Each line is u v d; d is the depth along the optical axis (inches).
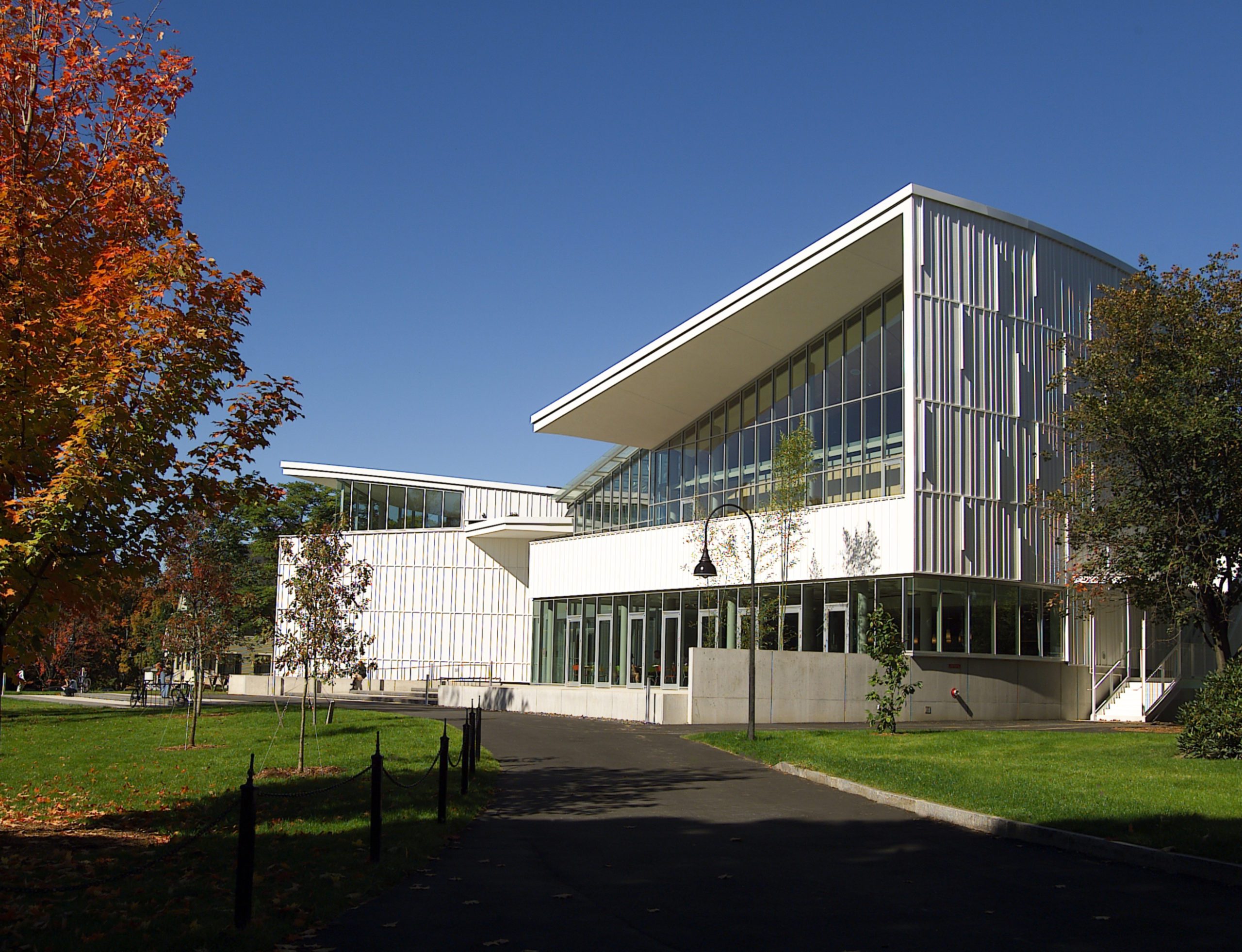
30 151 405.1
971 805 523.2
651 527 1589.6
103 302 367.9
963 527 1167.0
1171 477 954.1
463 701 1439.5
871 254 1209.4
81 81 414.0
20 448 349.7
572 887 372.5
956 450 1173.1
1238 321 952.9
